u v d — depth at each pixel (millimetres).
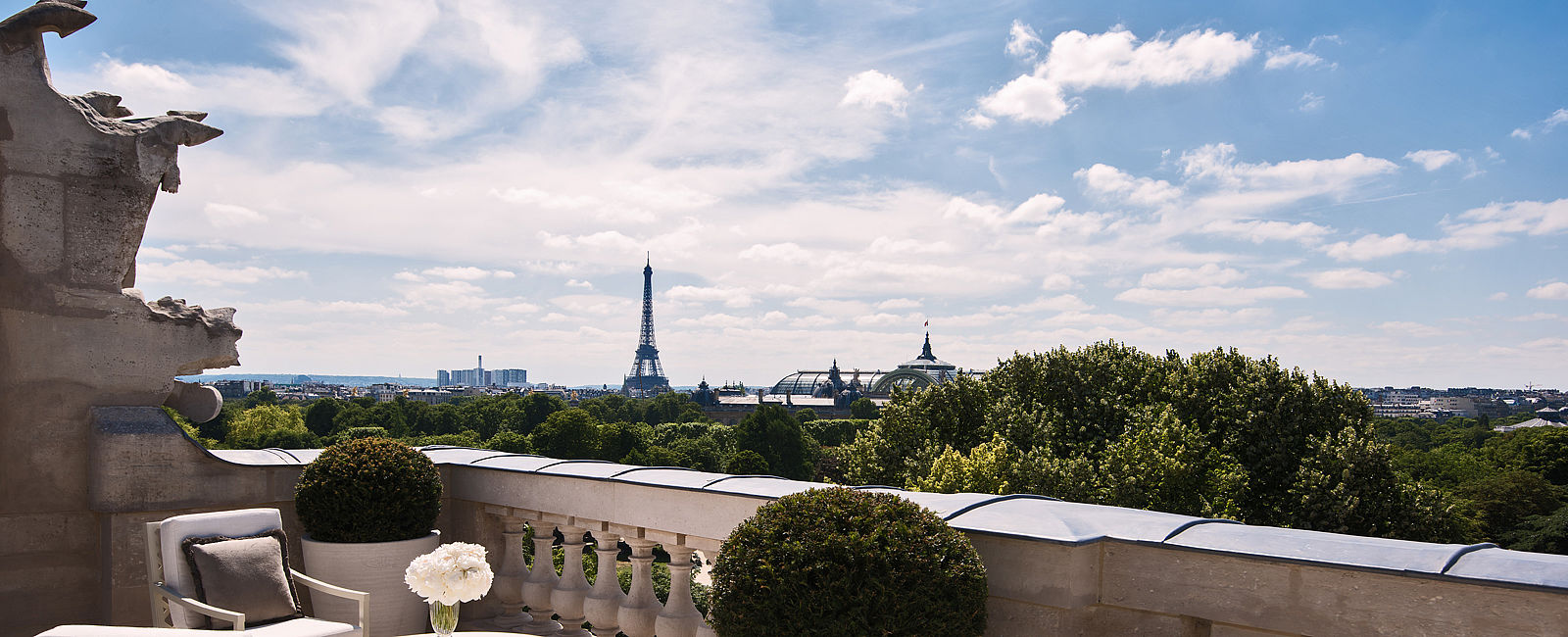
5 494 6754
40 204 6879
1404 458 76312
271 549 6246
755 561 4359
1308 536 4074
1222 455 28281
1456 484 73438
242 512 6336
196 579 5859
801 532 4340
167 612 5891
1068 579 4199
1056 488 26938
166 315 7449
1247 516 28391
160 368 7383
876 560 4125
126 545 6984
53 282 6938
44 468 6906
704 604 6273
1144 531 4316
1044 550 4301
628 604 6512
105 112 7543
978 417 33031
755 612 4281
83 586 7055
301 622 5809
